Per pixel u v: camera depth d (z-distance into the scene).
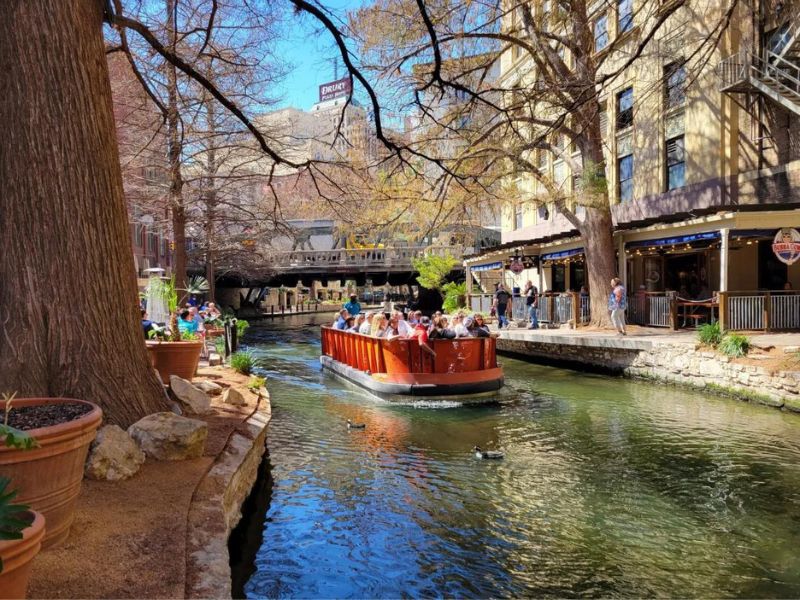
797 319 14.44
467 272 30.45
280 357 21.00
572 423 9.98
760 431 9.27
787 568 4.83
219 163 19.28
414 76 13.12
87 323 5.05
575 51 14.77
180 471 4.84
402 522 5.76
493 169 17.23
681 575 4.72
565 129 16.58
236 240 26.44
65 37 5.04
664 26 19.80
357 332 14.95
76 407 3.77
